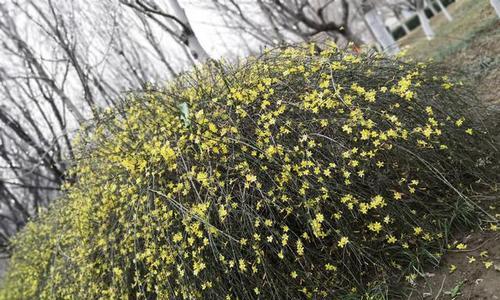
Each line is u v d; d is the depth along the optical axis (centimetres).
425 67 338
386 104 289
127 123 365
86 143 411
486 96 436
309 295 254
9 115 818
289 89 297
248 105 294
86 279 346
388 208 261
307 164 260
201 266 250
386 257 258
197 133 282
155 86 389
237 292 270
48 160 735
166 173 304
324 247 259
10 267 726
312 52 311
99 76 742
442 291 225
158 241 288
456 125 300
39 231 565
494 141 301
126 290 312
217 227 276
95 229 364
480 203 262
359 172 250
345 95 267
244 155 276
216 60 343
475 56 580
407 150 260
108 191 339
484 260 227
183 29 513
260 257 254
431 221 263
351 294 249
